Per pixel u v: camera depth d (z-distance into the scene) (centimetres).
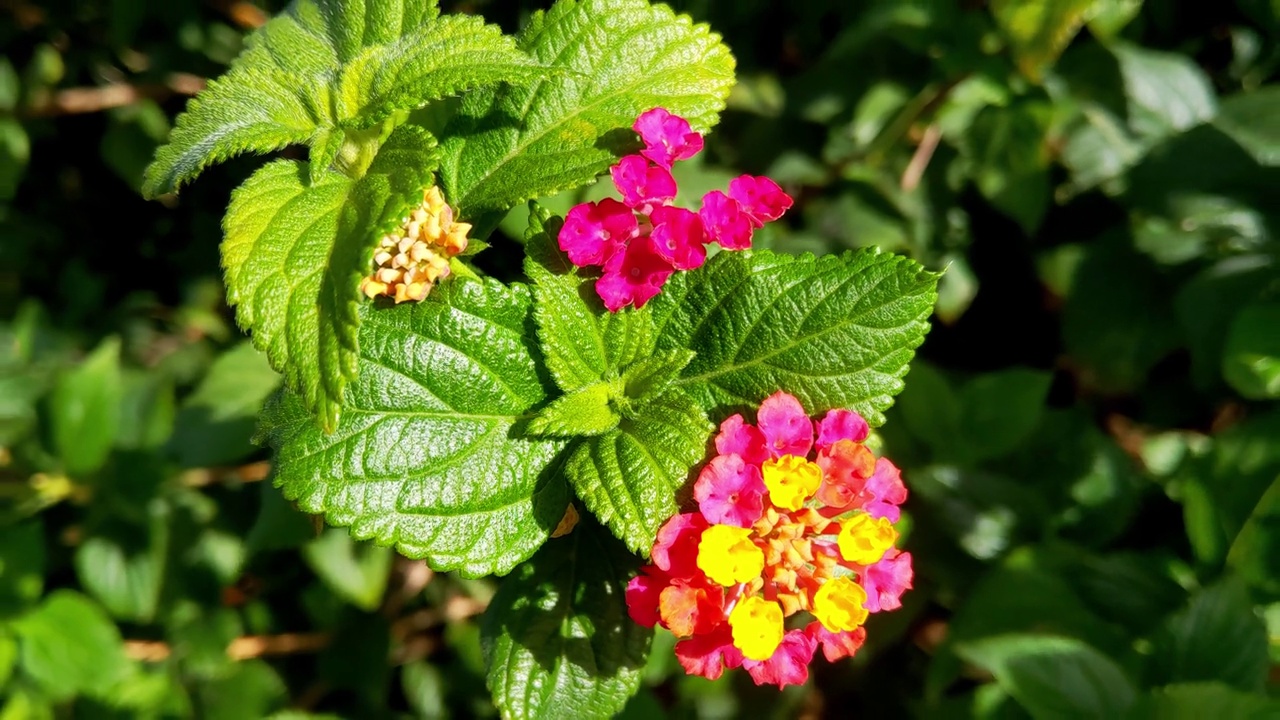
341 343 12
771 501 13
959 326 28
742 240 13
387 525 13
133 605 25
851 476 12
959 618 21
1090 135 24
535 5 25
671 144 14
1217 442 21
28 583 24
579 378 14
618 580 15
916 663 26
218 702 25
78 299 31
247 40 16
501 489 14
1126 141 24
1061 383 28
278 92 14
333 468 13
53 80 29
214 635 25
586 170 14
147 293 32
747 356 14
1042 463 24
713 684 24
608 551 15
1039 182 24
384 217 12
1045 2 22
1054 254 26
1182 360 26
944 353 28
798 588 13
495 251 20
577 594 15
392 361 13
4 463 25
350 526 13
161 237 32
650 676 21
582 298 14
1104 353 25
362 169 14
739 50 27
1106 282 25
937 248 26
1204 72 26
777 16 27
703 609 12
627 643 15
